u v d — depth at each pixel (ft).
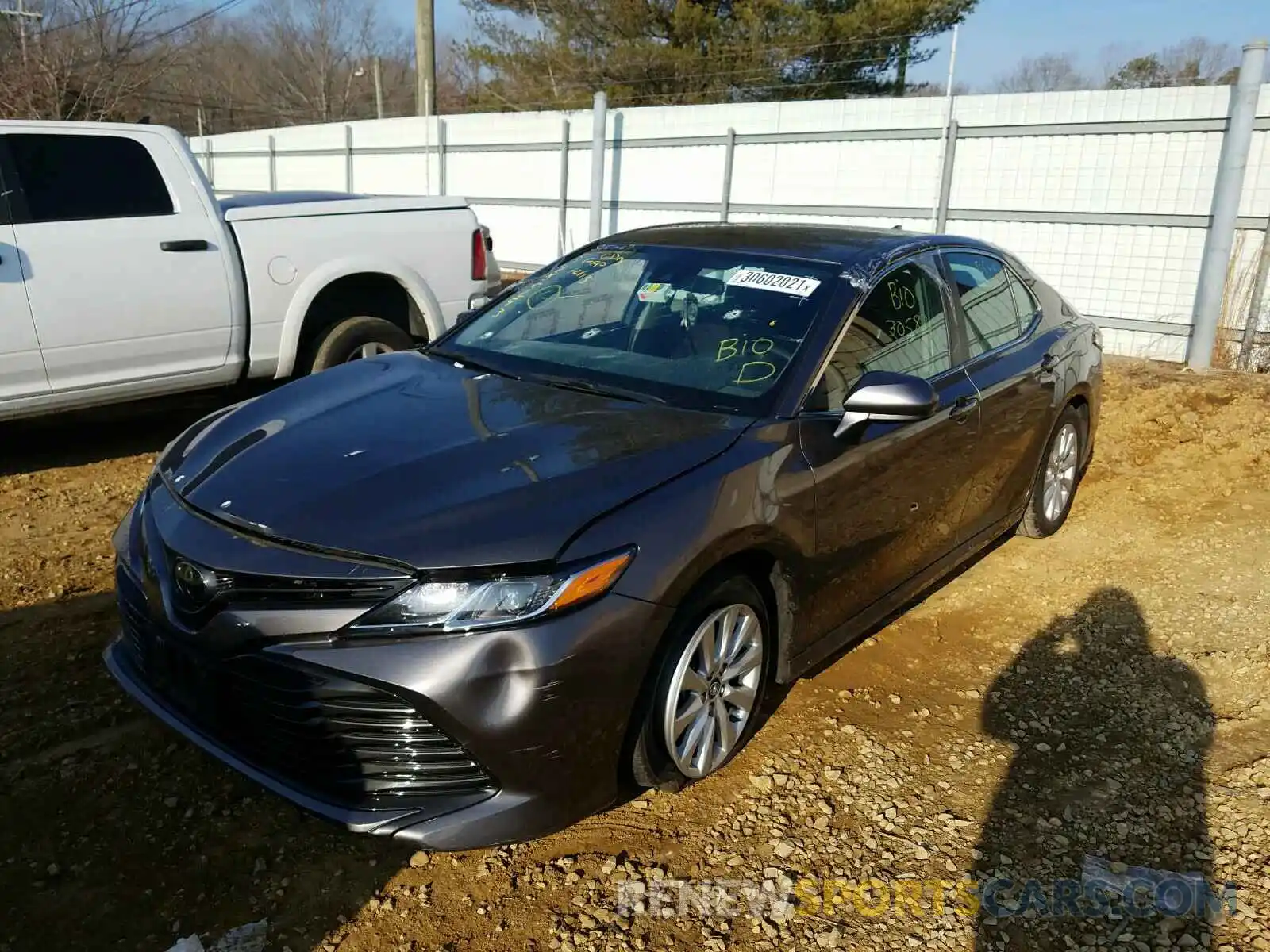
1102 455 22.52
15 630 13.15
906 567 12.87
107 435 22.12
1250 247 31.40
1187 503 19.52
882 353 12.44
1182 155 32.09
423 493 8.99
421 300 22.49
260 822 9.71
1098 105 33.47
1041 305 16.97
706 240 14.03
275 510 8.96
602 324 13.04
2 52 58.95
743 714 10.48
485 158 56.03
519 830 8.46
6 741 10.76
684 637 9.40
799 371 11.27
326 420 10.77
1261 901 9.04
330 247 20.98
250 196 22.98
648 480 9.30
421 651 8.09
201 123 93.35
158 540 9.43
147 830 9.55
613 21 74.69
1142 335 33.94
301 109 144.77
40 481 18.93
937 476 12.89
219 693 8.86
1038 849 9.69
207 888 8.89
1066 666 13.25
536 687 8.20
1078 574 16.24
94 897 8.73
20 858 9.14
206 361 19.69
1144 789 10.63
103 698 11.62
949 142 36.83
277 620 8.35
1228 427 23.84
